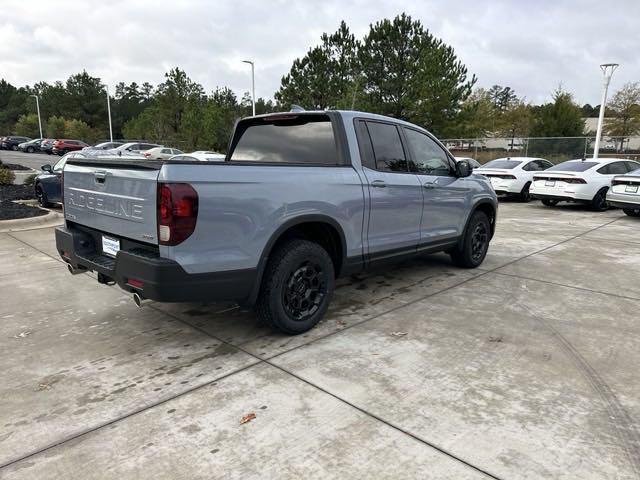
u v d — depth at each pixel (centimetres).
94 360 333
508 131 4725
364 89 2789
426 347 355
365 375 310
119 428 251
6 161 3111
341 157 405
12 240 748
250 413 265
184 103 4084
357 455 229
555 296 486
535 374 312
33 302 458
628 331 389
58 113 6975
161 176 288
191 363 328
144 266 296
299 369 319
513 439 241
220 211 308
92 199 358
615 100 3625
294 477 214
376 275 569
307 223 380
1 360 332
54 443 238
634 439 242
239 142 479
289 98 2938
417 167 490
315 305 388
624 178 1091
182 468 220
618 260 656
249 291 337
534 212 1241
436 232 518
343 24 2859
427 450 232
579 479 213
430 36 2800
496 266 618
